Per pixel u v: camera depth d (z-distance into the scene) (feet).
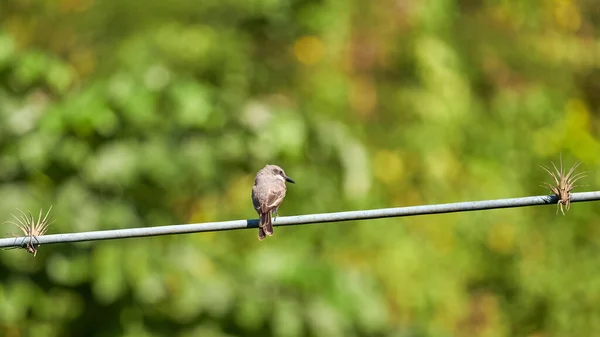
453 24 63.98
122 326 44.47
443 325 52.70
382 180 55.31
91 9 53.21
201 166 44.80
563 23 67.36
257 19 53.93
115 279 43.01
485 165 58.85
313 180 48.96
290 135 46.83
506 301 56.34
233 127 46.68
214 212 46.68
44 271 43.78
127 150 43.55
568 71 65.98
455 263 54.75
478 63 63.36
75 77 50.39
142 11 52.42
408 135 57.21
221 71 51.11
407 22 60.34
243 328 45.06
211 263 45.62
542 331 56.59
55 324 44.73
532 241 57.88
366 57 58.75
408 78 59.06
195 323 44.86
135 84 45.57
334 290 45.98
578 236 58.95
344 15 58.59
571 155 61.72
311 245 49.11
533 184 60.18
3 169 43.65
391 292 51.26
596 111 66.39
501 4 66.03
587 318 56.80
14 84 46.21
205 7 52.90
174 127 45.27
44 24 53.47
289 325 44.16
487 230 56.75
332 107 54.85
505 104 62.44
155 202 45.65
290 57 55.06
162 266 44.29
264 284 45.42
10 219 42.39
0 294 43.09
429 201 55.88
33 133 44.14
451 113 59.06
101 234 25.72
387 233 52.47
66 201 43.09
